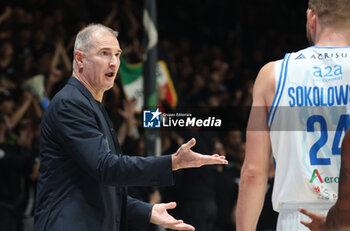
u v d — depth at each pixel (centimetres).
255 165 542
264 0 2980
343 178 484
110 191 636
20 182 1367
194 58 2459
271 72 543
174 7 2842
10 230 1336
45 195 630
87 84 657
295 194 527
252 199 546
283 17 2973
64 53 1706
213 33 2820
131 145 1371
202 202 1456
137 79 1408
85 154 598
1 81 1659
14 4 2138
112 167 586
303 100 528
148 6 1041
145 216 696
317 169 520
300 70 533
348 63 526
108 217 629
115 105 1423
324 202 523
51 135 630
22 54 1766
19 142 1417
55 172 627
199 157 578
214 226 1512
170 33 2738
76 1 2169
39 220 629
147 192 1177
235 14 2906
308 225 497
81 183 621
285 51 2839
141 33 2078
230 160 1541
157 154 995
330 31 540
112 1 2317
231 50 2709
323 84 526
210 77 2205
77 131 609
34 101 1508
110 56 654
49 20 1970
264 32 2881
